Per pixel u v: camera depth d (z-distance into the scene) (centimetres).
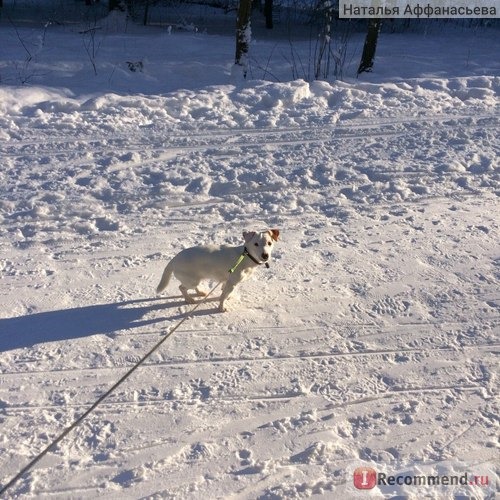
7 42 698
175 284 284
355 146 429
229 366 229
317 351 237
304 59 677
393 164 400
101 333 247
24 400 212
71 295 274
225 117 485
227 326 251
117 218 343
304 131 456
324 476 183
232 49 720
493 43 803
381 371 226
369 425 202
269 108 509
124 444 194
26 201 355
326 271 289
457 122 467
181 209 353
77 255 307
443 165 396
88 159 411
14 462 187
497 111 495
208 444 194
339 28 898
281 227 333
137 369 227
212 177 384
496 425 201
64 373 225
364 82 592
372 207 353
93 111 495
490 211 346
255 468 185
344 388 218
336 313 259
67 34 752
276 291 274
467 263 294
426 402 211
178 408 209
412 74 631
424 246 309
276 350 237
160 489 179
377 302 266
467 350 236
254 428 200
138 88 587
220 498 176
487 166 396
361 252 305
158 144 434
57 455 190
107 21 810
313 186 376
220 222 339
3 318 257
